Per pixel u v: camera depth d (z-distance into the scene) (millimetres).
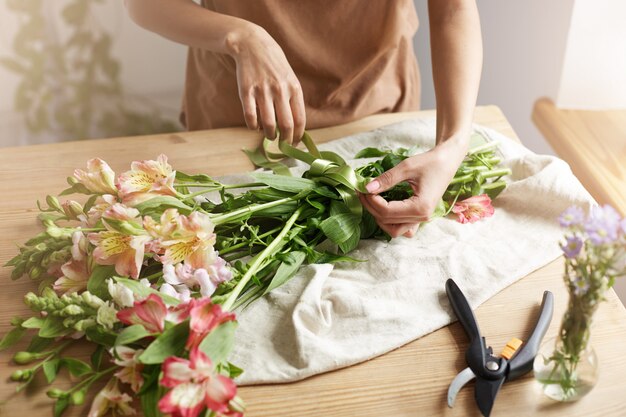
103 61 2135
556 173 1147
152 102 2244
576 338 796
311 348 901
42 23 2039
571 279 799
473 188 1157
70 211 1018
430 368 903
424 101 2211
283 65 1141
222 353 781
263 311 966
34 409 849
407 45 1460
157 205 950
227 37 1149
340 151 1280
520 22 1857
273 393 870
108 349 878
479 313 976
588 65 1784
